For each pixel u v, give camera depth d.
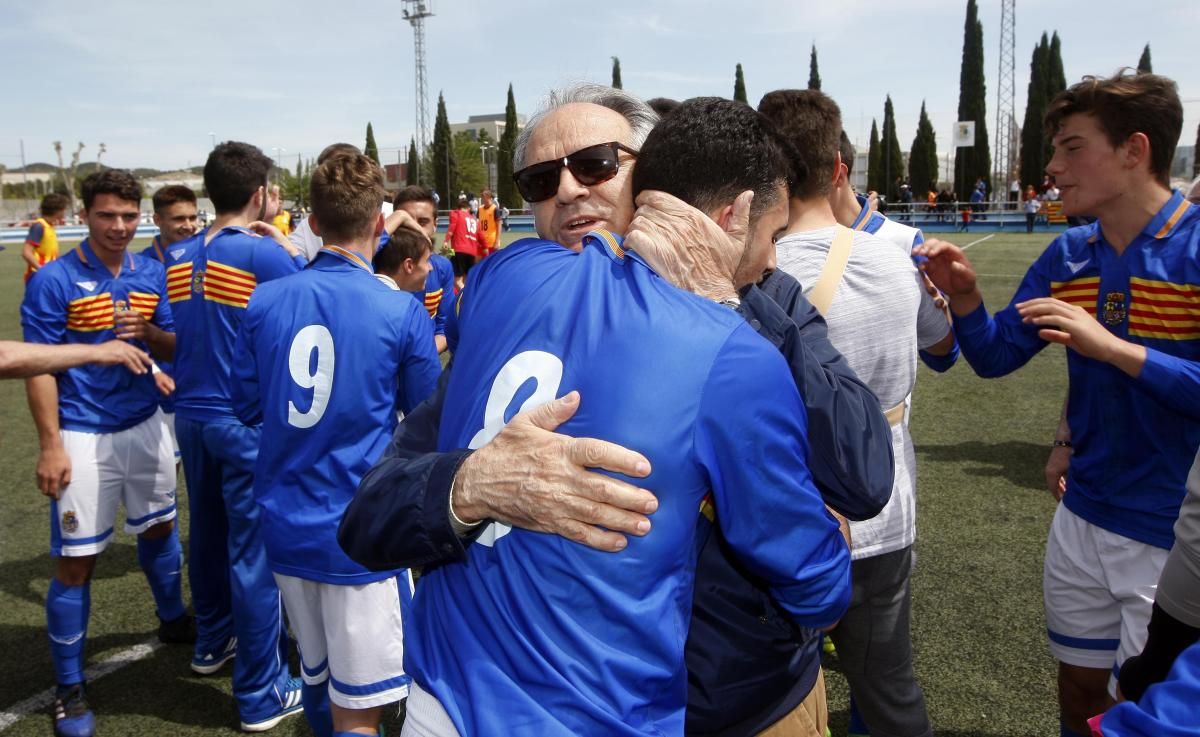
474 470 1.05
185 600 3.88
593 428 1.01
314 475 2.28
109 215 3.02
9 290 16.23
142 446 3.12
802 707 1.34
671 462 1.00
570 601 1.01
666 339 1.03
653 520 1.00
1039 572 3.82
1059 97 2.09
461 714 1.04
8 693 3.07
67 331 3.03
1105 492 2.09
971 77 46.22
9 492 5.30
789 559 1.10
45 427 2.82
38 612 3.73
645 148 1.23
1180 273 1.98
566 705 0.99
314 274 2.36
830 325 1.87
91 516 2.92
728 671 1.21
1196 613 1.43
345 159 2.37
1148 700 0.95
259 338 2.37
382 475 1.17
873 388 1.91
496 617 1.05
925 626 3.35
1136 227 2.05
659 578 1.02
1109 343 1.87
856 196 2.27
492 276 1.26
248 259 2.86
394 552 1.12
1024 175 42.22
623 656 1.00
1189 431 1.94
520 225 40.44
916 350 2.00
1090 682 2.23
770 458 1.04
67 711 2.81
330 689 2.39
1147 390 1.86
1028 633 3.29
